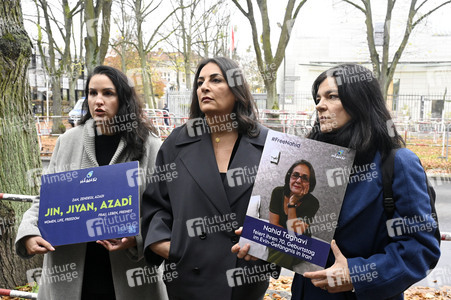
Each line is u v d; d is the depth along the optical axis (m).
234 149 2.15
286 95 23.61
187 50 28.09
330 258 1.78
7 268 4.01
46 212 2.21
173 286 2.02
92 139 2.44
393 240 1.70
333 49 26.47
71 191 2.21
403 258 1.63
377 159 1.74
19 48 3.94
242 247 1.82
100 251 2.37
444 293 4.41
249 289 2.00
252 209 1.82
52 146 15.25
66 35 22.27
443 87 27.77
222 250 1.96
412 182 1.66
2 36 3.85
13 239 4.03
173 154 2.17
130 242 2.19
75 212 2.18
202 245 1.96
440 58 26.41
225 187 2.04
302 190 1.77
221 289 1.93
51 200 2.22
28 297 3.15
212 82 2.12
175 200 2.05
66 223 2.18
